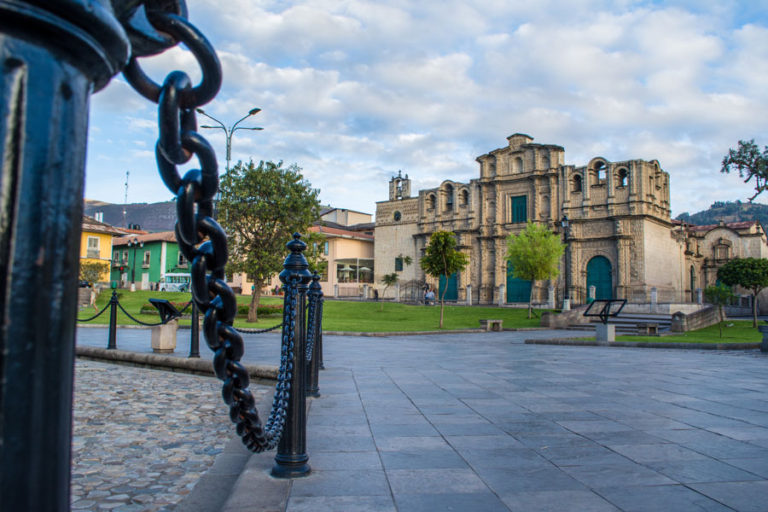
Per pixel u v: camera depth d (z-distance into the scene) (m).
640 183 35.72
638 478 3.26
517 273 31.92
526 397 6.13
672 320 22.17
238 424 1.30
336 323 23.73
